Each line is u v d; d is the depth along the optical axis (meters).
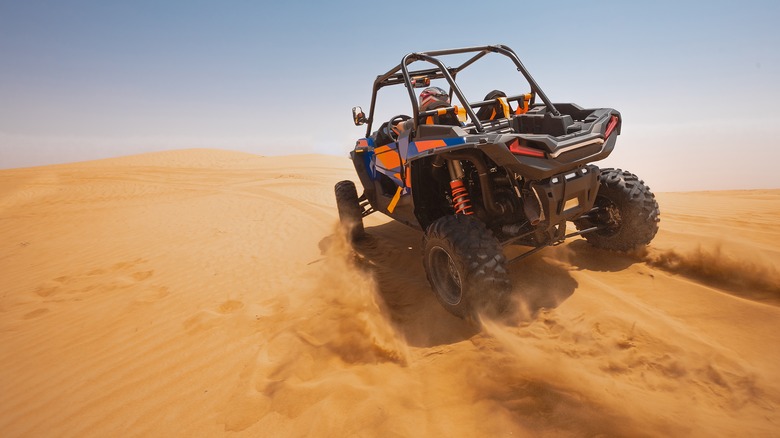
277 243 6.32
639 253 3.80
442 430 1.98
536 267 3.89
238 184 14.37
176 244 6.82
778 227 4.60
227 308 4.04
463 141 2.96
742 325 2.62
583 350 2.55
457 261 2.88
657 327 2.70
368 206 8.34
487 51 3.76
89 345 3.55
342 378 2.51
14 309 4.62
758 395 2.00
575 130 3.09
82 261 6.36
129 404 2.64
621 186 3.59
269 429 2.19
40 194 15.66
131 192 14.61
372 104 4.90
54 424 2.55
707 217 5.44
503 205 3.34
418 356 2.76
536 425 1.94
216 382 2.74
